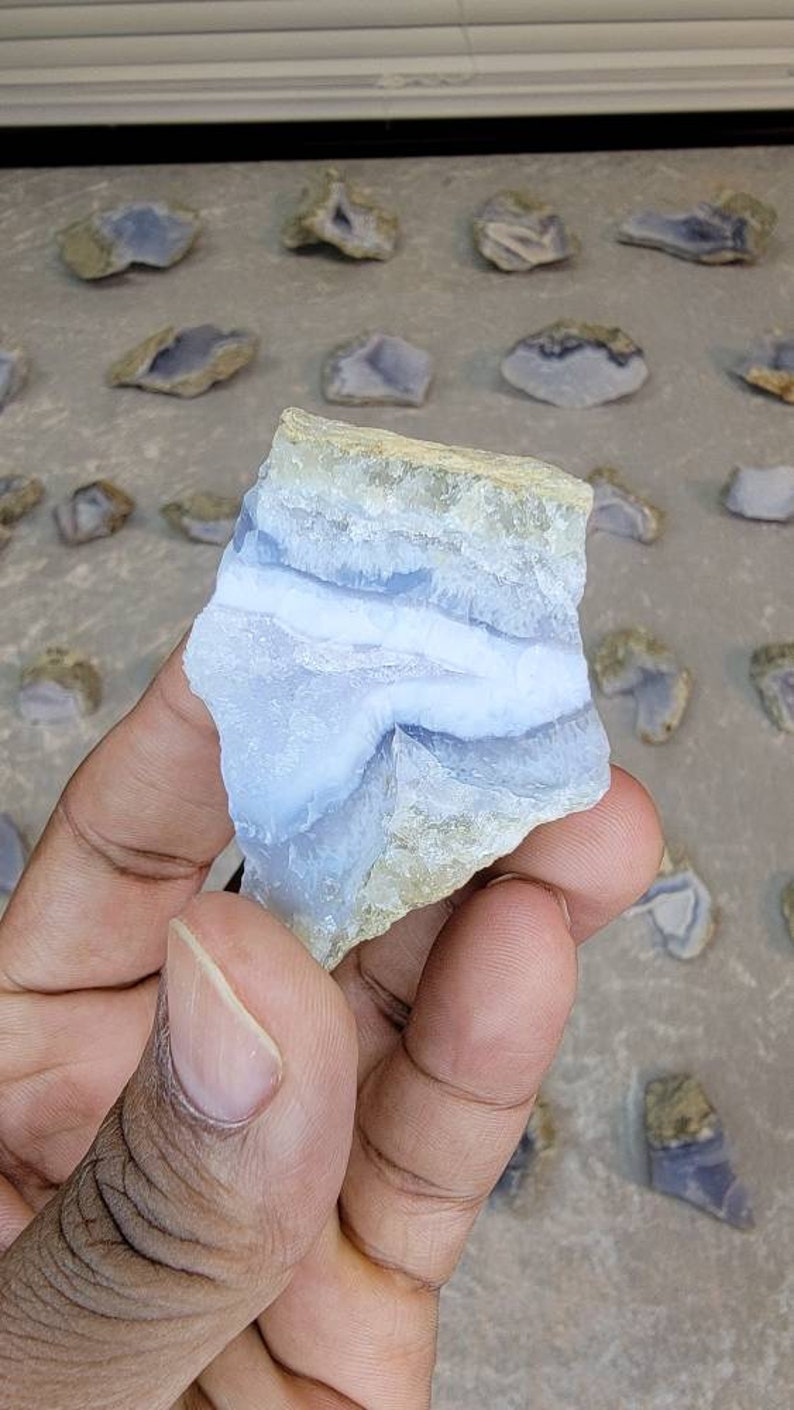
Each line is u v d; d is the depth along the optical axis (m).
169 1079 0.17
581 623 0.43
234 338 0.46
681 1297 0.37
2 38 0.49
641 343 0.47
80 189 0.51
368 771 0.19
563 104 0.51
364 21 0.50
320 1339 0.22
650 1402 0.36
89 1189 0.17
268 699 0.19
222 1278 0.17
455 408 0.46
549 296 0.48
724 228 0.49
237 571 0.19
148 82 0.50
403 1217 0.23
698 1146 0.37
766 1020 0.39
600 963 0.39
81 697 0.41
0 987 0.25
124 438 0.46
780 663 0.41
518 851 0.23
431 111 0.51
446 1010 0.22
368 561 0.19
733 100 0.51
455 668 0.19
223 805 0.25
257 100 0.50
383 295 0.48
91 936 0.25
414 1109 0.22
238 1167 0.17
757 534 0.44
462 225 0.50
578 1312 0.36
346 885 0.19
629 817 0.23
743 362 0.46
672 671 0.41
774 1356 0.36
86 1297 0.17
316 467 0.19
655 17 0.49
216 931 0.16
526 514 0.19
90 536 0.44
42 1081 0.26
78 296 0.48
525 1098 0.22
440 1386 0.36
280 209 0.50
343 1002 0.17
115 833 0.24
